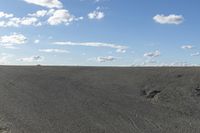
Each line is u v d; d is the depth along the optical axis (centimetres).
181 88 2320
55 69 4419
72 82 3045
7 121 1702
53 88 2736
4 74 3866
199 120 1686
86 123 1650
